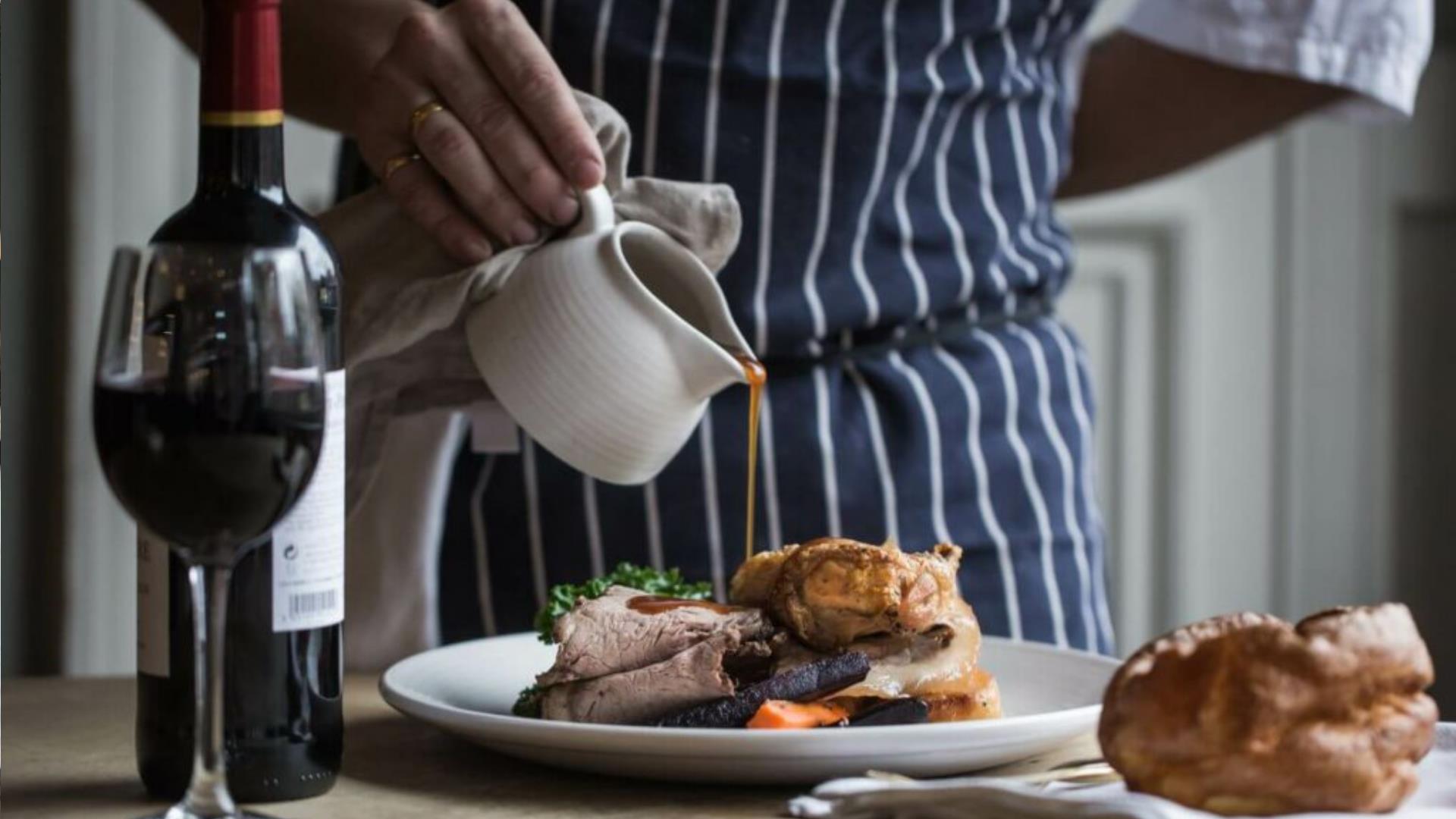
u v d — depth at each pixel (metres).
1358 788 0.81
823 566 1.03
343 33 1.36
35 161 2.28
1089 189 2.08
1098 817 0.78
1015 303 1.71
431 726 1.07
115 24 2.37
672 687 1.00
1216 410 2.95
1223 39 1.88
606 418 1.10
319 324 0.85
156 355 0.82
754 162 1.55
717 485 1.56
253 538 0.84
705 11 1.53
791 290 1.56
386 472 1.54
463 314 1.22
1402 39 1.88
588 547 1.56
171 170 2.46
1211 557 2.97
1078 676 1.19
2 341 2.25
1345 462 2.99
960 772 0.99
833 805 0.86
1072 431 1.73
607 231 1.12
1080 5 1.77
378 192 1.22
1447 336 2.99
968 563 1.63
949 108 1.63
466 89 1.16
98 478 2.41
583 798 0.96
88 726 1.14
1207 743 0.81
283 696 0.94
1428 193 2.97
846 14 1.57
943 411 1.62
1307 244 2.96
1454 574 3.02
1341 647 0.82
